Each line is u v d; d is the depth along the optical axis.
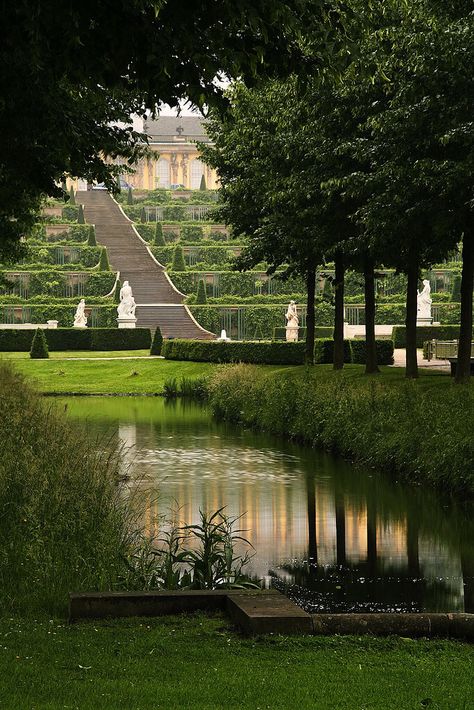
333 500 21.58
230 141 45.72
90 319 99.50
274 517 19.80
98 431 35.81
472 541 17.61
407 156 28.83
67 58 11.96
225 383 43.28
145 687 7.91
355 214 30.83
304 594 14.24
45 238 130.75
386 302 102.06
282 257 47.75
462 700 7.67
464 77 26.41
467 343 32.56
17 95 15.76
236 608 10.19
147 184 197.25
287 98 34.78
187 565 15.53
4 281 47.69
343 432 29.38
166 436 34.31
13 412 22.92
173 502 21.36
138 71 12.26
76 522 13.88
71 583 12.05
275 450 30.39
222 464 27.23
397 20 27.80
